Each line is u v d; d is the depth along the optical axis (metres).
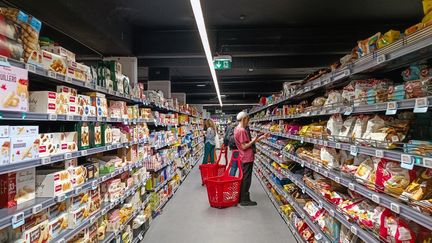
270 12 4.56
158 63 7.47
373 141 1.79
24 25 1.64
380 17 4.79
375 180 1.76
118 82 3.08
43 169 2.04
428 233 1.52
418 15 4.70
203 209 4.94
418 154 1.38
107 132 2.73
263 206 5.07
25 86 1.57
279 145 4.83
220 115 33.00
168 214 4.66
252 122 10.70
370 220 1.80
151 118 4.42
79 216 2.16
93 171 2.47
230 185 5.01
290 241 3.50
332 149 2.58
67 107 2.02
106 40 4.19
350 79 2.46
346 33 5.16
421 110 1.30
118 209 3.04
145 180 3.91
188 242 3.49
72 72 2.12
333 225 2.43
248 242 3.48
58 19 3.31
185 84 13.10
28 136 1.61
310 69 8.72
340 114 2.56
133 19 4.75
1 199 1.58
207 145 8.33
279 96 5.16
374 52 1.68
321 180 2.90
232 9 4.44
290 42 5.24
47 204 1.74
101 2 3.79
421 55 1.62
